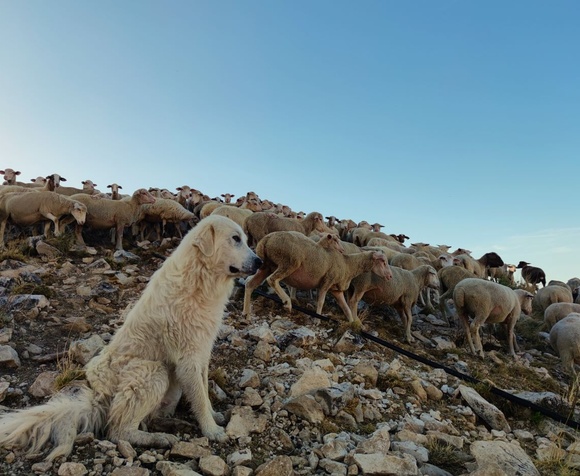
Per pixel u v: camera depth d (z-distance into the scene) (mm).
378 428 2129
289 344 3000
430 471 1779
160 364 1796
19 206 4598
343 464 1710
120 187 6609
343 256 3807
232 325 3320
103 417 1707
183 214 5730
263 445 1820
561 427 2547
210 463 1553
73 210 4695
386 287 3871
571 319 4047
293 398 2125
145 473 1465
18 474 1438
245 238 2014
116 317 3148
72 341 2682
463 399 2660
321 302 3732
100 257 4570
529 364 4051
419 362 3236
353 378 2654
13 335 2615
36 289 3275
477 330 3932
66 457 1512
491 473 1619
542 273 8219
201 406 1821
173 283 1860
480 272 6230
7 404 1961
